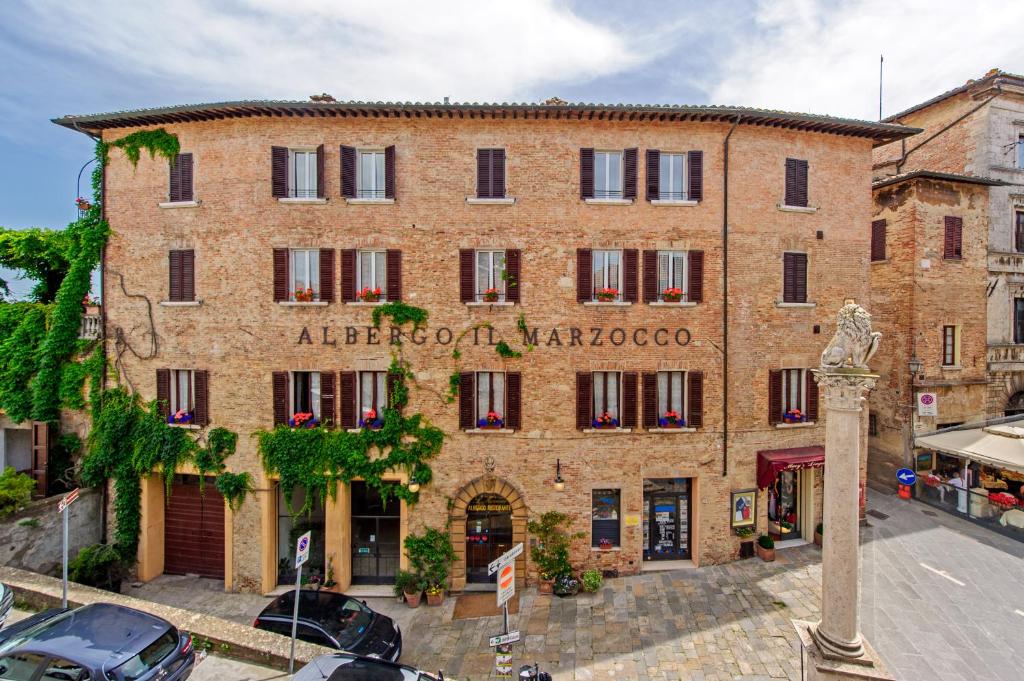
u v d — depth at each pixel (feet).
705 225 62.64
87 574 57.88
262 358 61.36
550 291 61.67
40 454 64.08
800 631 34.32
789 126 64.28
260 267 61.26
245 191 61.36
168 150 62.64
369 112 60.08
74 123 62.44
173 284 63.00
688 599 55.16
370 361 61.26
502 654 36.81
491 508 63.05
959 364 79.20
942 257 78.23
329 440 60.70
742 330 63.31
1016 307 83.41
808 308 65.21
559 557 60.03
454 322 61.46
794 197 65.00
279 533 63.62
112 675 30.81
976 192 80.43
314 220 61.26
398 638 46.37
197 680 37.78
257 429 61.26
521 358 61.41
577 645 48.16
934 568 28.91
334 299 61.31
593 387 62.34
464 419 61.21
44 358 64.64
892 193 79.41
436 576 58.95
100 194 64.49
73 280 65.00
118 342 64.18
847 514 31.42
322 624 44.75
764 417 64.08
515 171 61.46
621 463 61.87
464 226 61.41
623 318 62.03
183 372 63.67
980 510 36.96
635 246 62.08
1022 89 82.43
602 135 62.08
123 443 63.52
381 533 62.85
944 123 88.07
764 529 64.13
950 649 22.41
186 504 64.90
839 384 32.32
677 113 60.44
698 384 62.23
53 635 33.19
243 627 42.73
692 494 63.67
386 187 61.05
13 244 83.25
